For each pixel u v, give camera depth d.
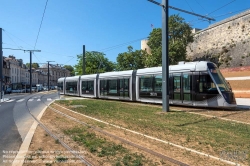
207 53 48.19
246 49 38.78
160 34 45.38
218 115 13.43
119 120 11.98
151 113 14.41
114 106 18.73
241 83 28.83
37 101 26.83
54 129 9.93
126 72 23.38
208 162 5.76
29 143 7.62
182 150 6.78
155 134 8.80
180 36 46.09
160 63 42.12
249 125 10.39
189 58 52.50
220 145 7.23
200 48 51.41
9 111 17.33
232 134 8.70
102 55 62.88
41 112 15.91
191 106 17.78
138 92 21.48
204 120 11.78
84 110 16.19
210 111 15.12
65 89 39.66
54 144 7.57
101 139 8.13
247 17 41.47
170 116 13.11
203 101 16.16
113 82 25.30
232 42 42.94
